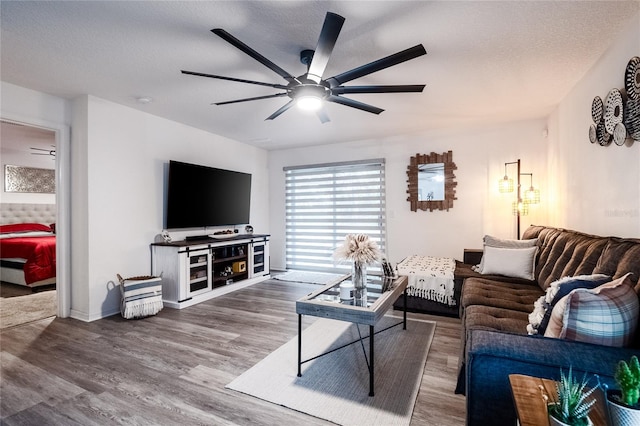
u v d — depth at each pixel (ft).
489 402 4.05
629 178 6.79
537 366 3.83
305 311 7.00
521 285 9.29
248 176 17.71
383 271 9.46
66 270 11.02
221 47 7.55
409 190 16.10
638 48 6.29
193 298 12.56
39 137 16.20
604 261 5.78
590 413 2.98
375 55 7.88
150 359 7.83
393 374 7.06
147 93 10.57
